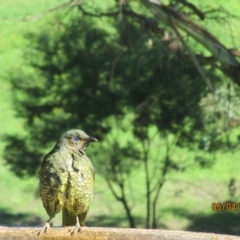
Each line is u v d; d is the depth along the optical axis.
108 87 17.17
